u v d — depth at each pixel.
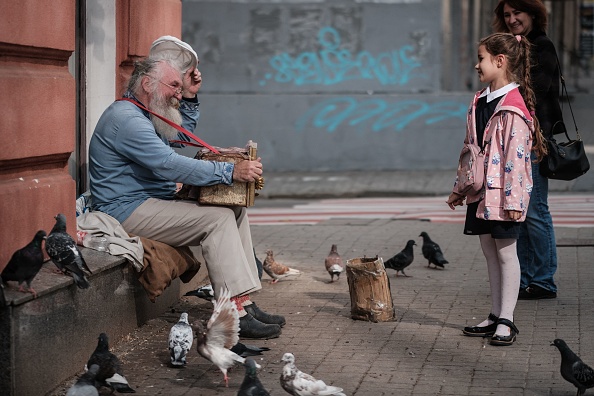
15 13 7.41
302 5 26.41
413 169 26.31
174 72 9.08
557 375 7.62
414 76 26.50
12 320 6.55
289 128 26.33
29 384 6.79
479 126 8.65
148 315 9.31
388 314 9.42
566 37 48.75
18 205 7.43
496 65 8.59
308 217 18.12
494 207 8.38
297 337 8.84
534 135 8.77
